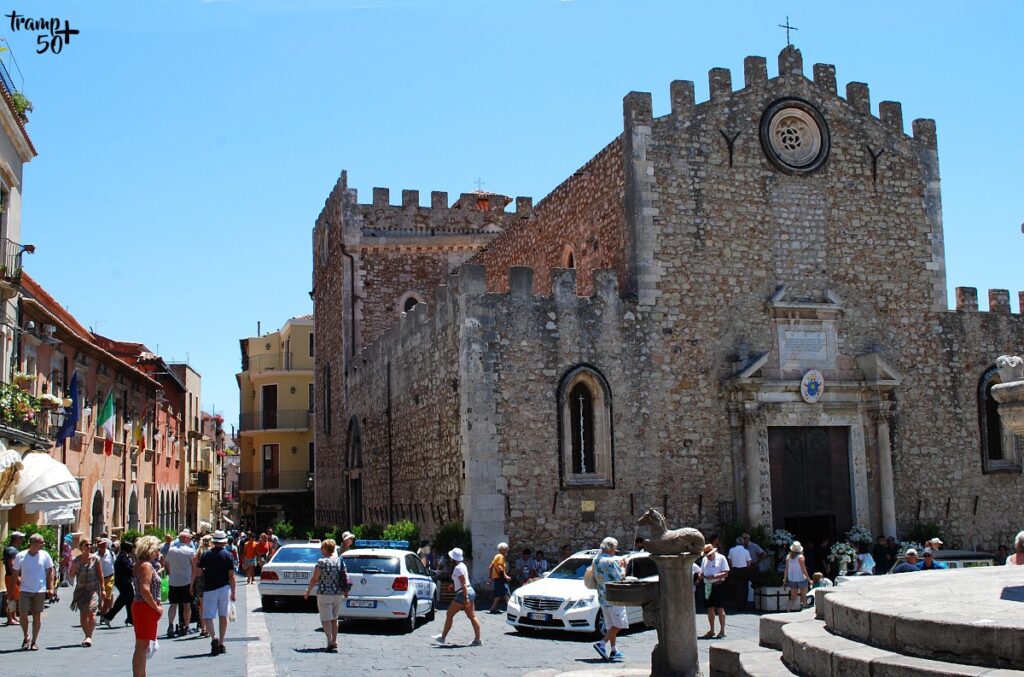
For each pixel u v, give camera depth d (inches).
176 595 863.7
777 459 1301.7
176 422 2434.8
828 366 1337.4
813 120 1382.9
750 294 1320.1
